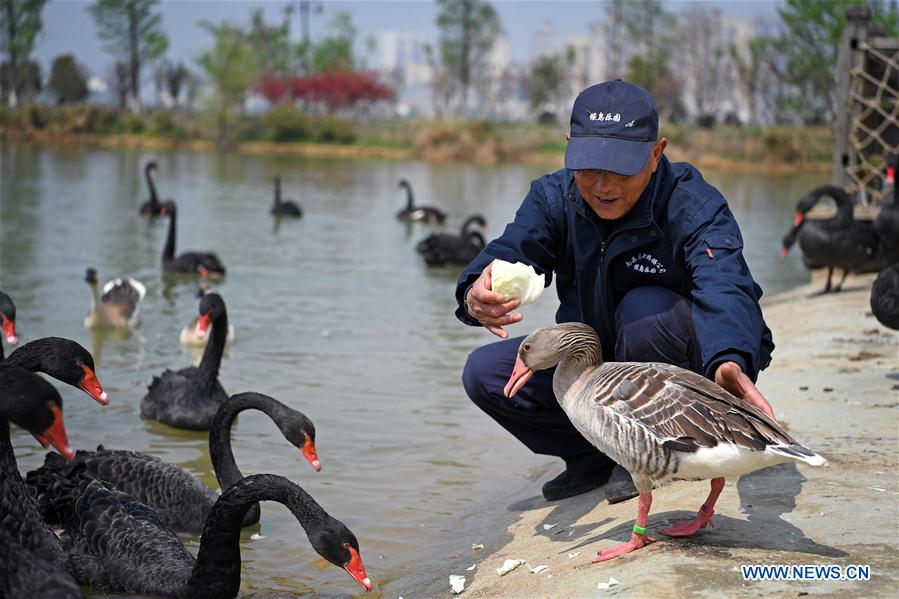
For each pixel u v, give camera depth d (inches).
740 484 211.3
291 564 228.8
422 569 216.1
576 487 237.1
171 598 207.8
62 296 548.1
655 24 3567.9
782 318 463.5
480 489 271.9
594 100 180.2
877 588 153.3
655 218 191.5
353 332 478.3
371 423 331.0
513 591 177.3
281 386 376.2
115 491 236.5
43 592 153.3
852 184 583.5
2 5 3954.2
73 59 4111.7
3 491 183.0
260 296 576.4
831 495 200.1
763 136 2349.9
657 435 156.3
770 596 151.2
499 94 4028.1
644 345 195.0
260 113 3363.7
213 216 1018.1
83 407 354.3
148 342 457.1
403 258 764.0
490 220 1084.5
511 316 188.4
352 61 4055.1
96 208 1029.8
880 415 267.7
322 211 1118.4
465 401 359.3
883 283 304.0
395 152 2657.5
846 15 567.5
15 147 2428.6
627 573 164.6
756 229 993.5
